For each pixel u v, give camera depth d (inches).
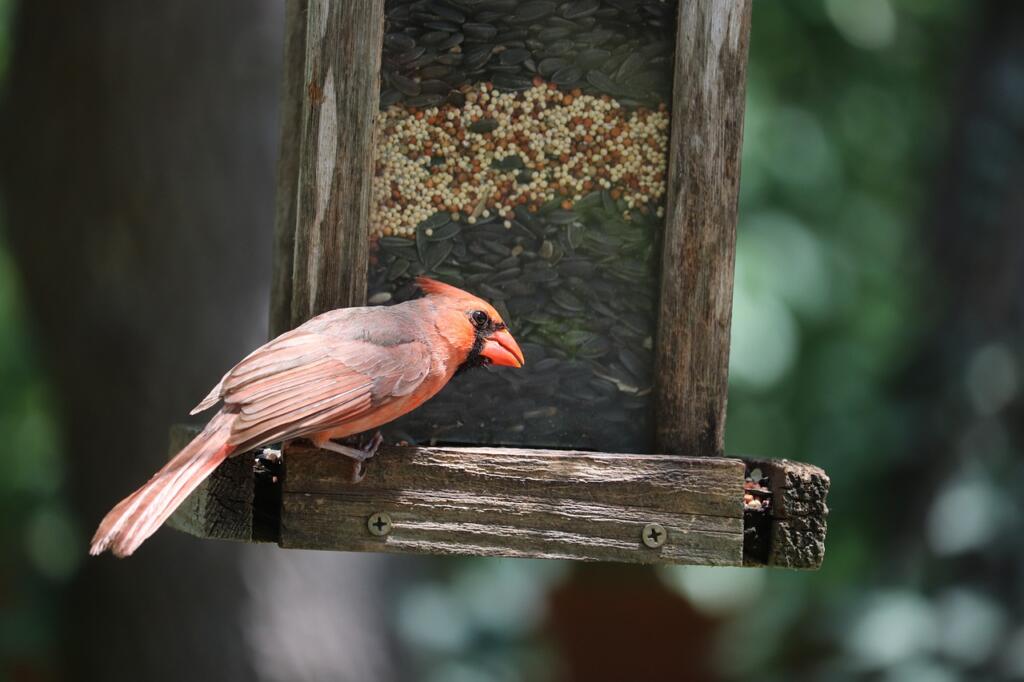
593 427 285.4
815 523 266.1
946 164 509.7
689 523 263.4
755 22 554.6
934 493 471.5
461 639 537.3
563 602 702.5
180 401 439.8
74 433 456.8
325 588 458.0
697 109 275.4
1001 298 485.1
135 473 444.5
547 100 283.7
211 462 238.2
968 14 541.6
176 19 435.2
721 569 682.2
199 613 444.8
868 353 542.0
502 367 285.6
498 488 261.6
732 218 275.7
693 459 264.7
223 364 439.5
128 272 439.2
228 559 445.1
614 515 262.5
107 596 457.4
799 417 544.1
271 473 267.7
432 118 281.7
